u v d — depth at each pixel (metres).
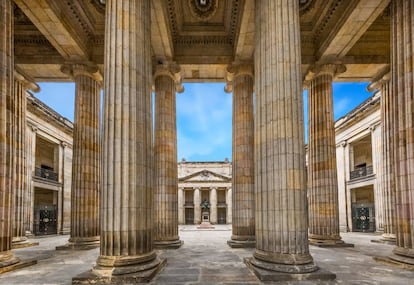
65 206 30.62
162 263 9.70
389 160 18.38
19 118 18.00
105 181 8.45
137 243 8.39
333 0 14.13
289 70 9.10
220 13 16.30
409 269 9.22
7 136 9.89
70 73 16.77
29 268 9.80
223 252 13.34
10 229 9.91
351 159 31.77
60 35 14.55
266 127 9.27
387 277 8.27
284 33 9.26
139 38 9.26
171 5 14.56
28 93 24.20
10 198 9.95
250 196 15.92
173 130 16.97
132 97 8.80
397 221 10.21
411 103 9.88
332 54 16.22
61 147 30.55
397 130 10.42
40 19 13.45
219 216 63.50
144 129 9.05
